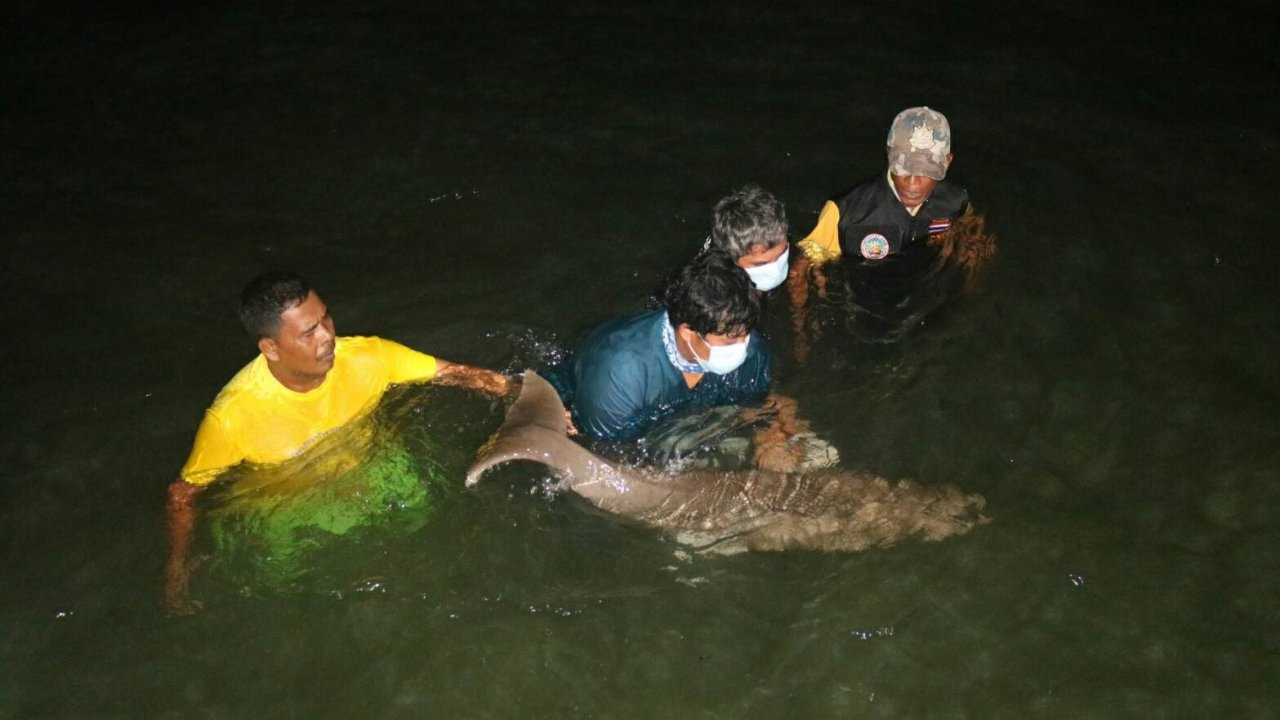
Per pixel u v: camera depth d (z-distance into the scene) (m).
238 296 5.36
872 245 5.01
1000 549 4.00
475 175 6.30
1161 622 3.76
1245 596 3.84
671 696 3.59
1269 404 4.63
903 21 7.89
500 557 3.96
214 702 3.56
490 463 3.86
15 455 4.42
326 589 3.86
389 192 6.18
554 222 5.86
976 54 7.45
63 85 7.36
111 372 4.87
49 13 8.29
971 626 3.76
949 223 5.12
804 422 4.41
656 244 5.65
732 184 6.12
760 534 4.01
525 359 4.86
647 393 4.09
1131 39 7.63
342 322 5.13
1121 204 5.87
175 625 3.76
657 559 3.96
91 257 5.64
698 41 7.70
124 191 6.22
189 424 4.58
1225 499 4.20
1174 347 4.93
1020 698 3.55
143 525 4.12
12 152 6.58
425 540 4.00
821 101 6.92
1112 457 4.39
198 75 7.46
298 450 4.09
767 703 3.57
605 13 8.15
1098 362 4.82
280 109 7.04
